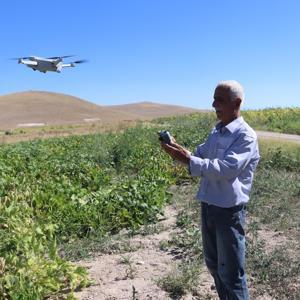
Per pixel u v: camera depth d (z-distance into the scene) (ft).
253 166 14.23
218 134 14.42
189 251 22.00
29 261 17.31
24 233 18.85
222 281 14.47
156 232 25.58
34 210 26.91
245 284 14.39
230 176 13.70
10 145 71.56
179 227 26.27
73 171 41.52
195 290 17.89
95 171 38.68
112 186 34.14
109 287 18.43
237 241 14.08
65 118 343.26
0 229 19.48
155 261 21.13
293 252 21.57
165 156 48.37
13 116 345.10
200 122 87.40
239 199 13.96
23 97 402.31
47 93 422.82
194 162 13.71
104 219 26.63
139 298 17.43
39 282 17.12
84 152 54.13
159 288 18.16
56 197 28.02
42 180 36.52
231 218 14.02
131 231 25.54
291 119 112.06
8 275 16.42
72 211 26.48
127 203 27.58
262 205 29.22
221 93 14.08
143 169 42.04
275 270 19.02
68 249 23.00
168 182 36.76
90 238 24.71
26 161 47.65
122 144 53.11
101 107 409.08
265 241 23.07
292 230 24.97
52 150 57.98
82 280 18.38
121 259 21.54
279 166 44.11
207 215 14.48
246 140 13.87
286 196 31.63
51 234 21.86
